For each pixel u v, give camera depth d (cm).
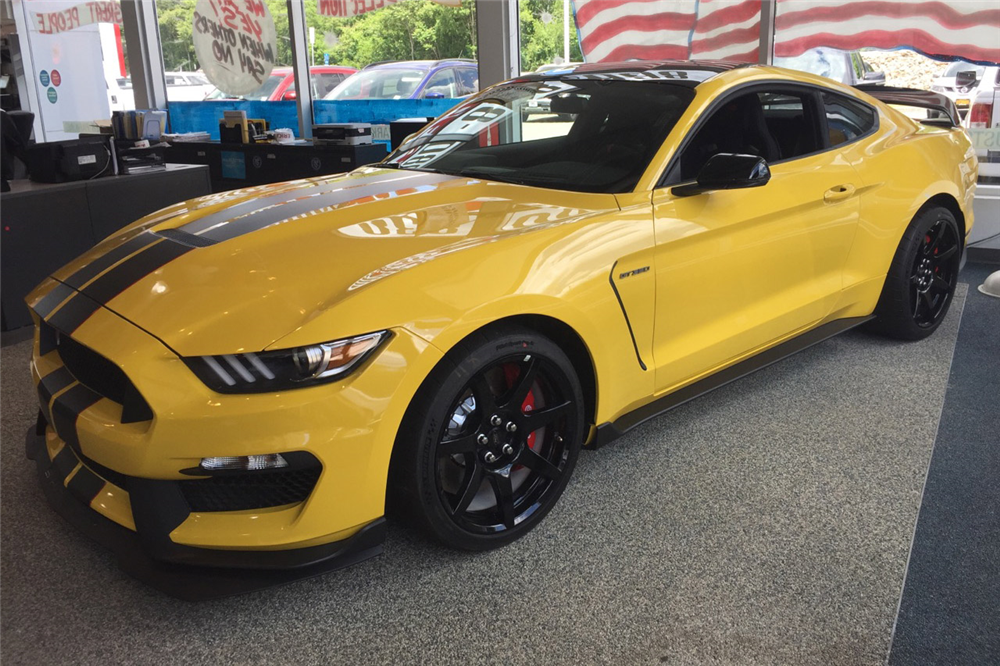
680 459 264
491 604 193
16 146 454
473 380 195
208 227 226
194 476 172
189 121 895
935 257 360
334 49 753
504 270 197
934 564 206
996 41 491
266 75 807
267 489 181
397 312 179
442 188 250
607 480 251
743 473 254
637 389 237
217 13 825
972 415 294
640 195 235
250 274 191
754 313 274
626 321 226
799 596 195
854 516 229
